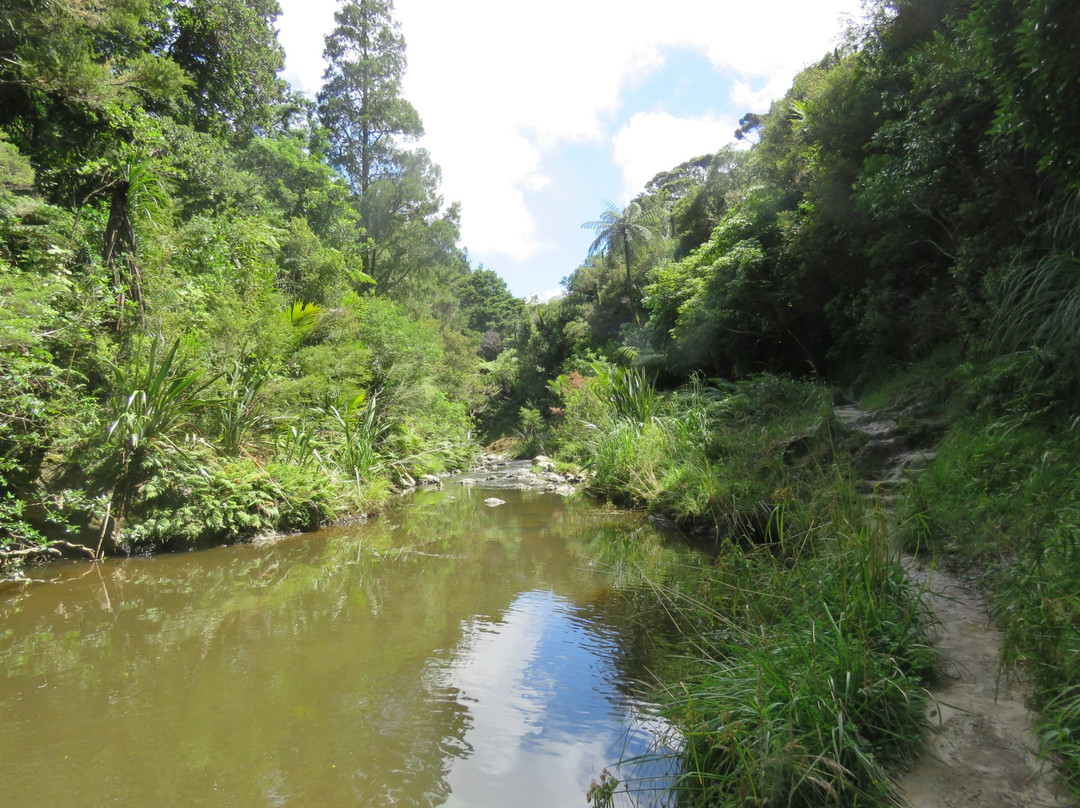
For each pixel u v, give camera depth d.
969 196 7.18
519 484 12.69
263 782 2.29
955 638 2.78
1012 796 1.80
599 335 27.39
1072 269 4.85
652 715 2.78
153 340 6.10
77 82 7.24
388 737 2.62
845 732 2.02
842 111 10.25
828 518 3.88
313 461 8.02
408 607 4.37
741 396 10.01
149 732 2.65
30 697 2.96
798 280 11.91
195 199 11.21
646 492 8.34
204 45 13.11
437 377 18.30
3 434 5.04
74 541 5.46
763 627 2.75
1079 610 2.15
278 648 3.59
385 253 24.75
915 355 8.55
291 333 8.75
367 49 24.20
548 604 4.42
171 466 6.08
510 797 2.20
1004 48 3.58
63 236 6.47
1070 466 3.60
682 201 19.86
